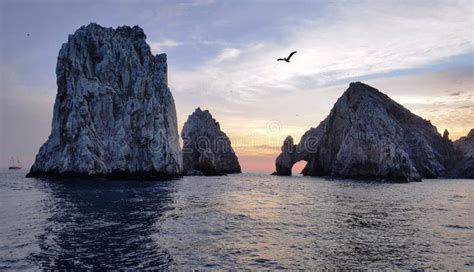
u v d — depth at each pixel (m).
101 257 21.09
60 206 42.59
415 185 95.56
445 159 161.62
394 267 19.92
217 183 100.81
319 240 26.33
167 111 115.44
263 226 31.88
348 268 19.70
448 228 31.14
